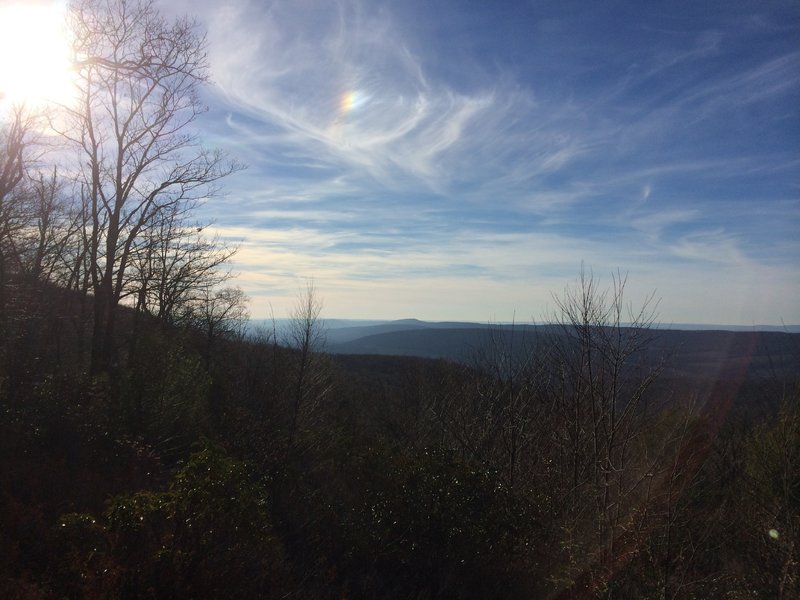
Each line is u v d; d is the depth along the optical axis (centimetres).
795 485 684
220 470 579
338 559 802
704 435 770
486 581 745
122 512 549
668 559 614
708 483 757
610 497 745
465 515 775
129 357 2002
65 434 1023
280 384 1642
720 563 692
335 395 2120
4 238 1898
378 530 805
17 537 617
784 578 603
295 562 755
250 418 1285
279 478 1009
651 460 748
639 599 642
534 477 995
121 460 1012
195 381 1453
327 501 1003
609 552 686
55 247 2195
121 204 1992
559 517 841
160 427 1234
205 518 553
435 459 829
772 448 722
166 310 2486
